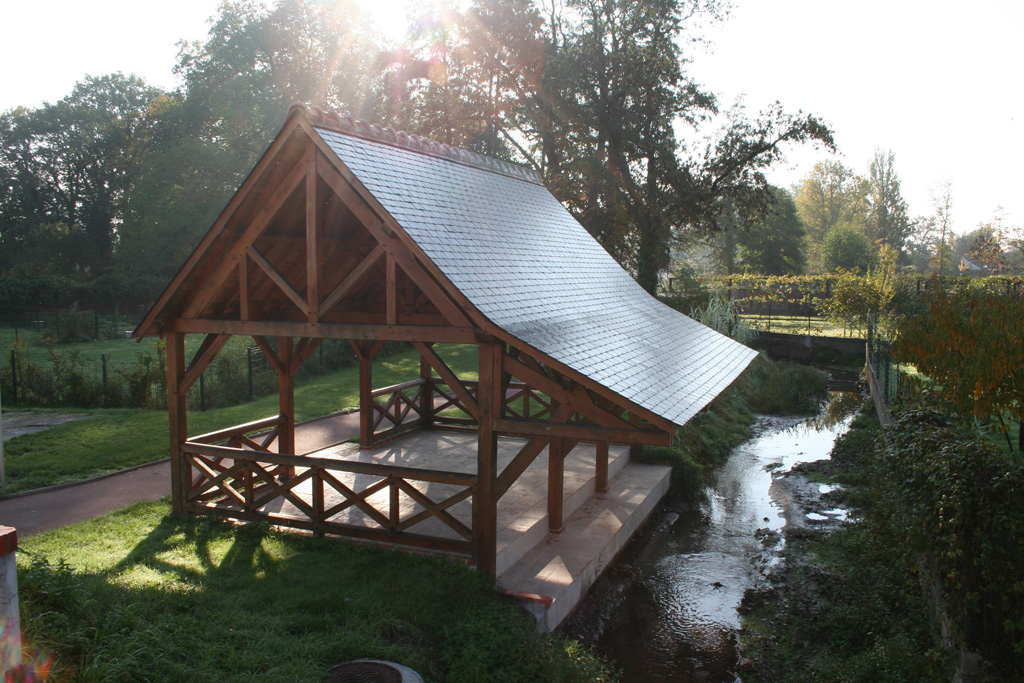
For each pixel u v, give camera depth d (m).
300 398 17.98
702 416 17.44
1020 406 7.85
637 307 12.27
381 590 6.95
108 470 11.12
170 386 8.95
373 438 12.51
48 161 59.06
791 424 19.23
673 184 28.33
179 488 9.02
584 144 28.66
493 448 7.51
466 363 23.84
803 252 55.69
